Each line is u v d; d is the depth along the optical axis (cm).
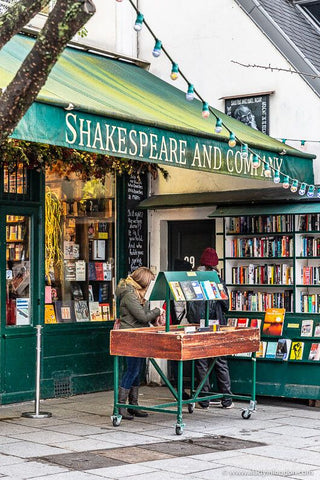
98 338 1115
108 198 1155
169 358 817
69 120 738
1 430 842
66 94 798
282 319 1028
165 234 1200
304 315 1024
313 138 1077
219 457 718
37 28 1030
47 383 1041
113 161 1079
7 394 995
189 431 840
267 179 1001
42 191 1049
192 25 1174
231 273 1100
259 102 1114
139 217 1185
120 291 907
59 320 1071
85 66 1023
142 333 840
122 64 1154
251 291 1092
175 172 1175
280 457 720
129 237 1169
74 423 883
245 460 707
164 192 1188
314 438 809
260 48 1119
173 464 689
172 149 850
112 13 1200
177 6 1188
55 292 1071
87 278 1117
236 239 1098
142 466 681
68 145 736
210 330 884
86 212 1122
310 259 1052
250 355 1028
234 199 1073
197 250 1176
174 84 1186
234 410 975
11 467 675
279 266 1057
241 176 955
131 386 899
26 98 504
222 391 984
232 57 1141
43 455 723
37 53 498
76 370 1081
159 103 981
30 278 1037
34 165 1005
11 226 1012
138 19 684
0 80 738
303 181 1059
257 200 1050
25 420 900
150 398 1061
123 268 1161
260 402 1037
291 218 1049
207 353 843
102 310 1134
